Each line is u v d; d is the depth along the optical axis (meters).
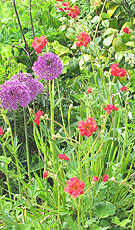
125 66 1.92
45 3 2.12
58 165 1.42
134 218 1.28
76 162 1.41
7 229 1.32
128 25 1.92
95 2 1.79
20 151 1.76
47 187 1.38
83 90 1.84
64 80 1.96
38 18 2.21
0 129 1.26
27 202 1.39
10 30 2.15
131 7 2.09
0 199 1.34
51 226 1.38
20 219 1.42
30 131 1.79
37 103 1.83
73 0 2.07
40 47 1.39
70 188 1.15
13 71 1.78
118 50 1.89
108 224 1.37
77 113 1.79
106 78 1.84
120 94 1.70
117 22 2.12
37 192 1.33
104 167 1.57
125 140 1.43
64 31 2.11
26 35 2.07
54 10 2.11
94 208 1.39
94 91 1.46
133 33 1.79
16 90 1.33
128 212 1.43
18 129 1.77
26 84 1.42
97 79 1.80
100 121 1.53
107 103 1.47
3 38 2.10
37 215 1.38
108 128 1.70
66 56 1.92
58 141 1.58
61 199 1.42
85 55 1.85
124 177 1.58
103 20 2.04
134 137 1.51
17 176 1.36
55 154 1.47
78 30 1.66
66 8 1.71
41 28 2.15
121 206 1.44
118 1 1.96
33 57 2.01
